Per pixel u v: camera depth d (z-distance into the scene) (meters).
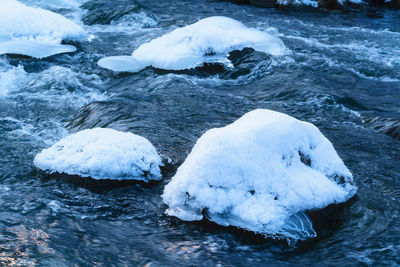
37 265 2.26
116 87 7.02
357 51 9.45
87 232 2.84
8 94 6.40
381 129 5.53
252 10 12.80
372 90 7.46
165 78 7.23
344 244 2.92
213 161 3.16
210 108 6.03
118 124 5.14
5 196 3.30
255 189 3.12
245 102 6.42
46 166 3.77
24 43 7.96
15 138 4.86
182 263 2.60
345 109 6.29
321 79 7.49
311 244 2.92
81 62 7.95
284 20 11.76
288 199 3.10
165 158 4.14
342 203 3.36
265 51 8.50
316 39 10.12
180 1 12.98
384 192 3.76
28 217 2.91
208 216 3.12
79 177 3.62
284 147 3.31
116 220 3.14
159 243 2.85
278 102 6.47
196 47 7.90
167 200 3.32
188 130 5.10
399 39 10.49
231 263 2.67
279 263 2.71
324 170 3.47
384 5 14.41
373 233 3.05
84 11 11.53
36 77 6.96
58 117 5.66
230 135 3.27
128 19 10.58
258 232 2.96
